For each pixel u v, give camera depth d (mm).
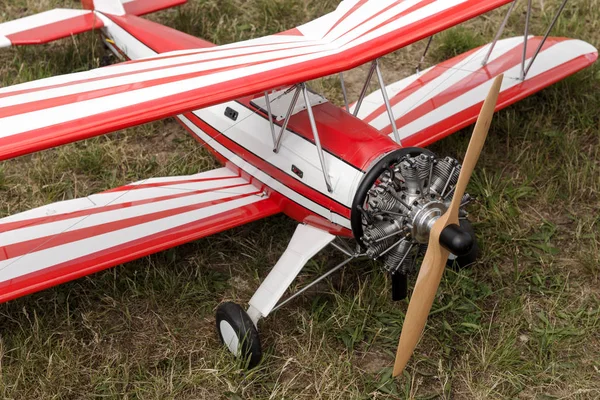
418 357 4074
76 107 3369
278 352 4145
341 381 3918
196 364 4086
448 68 5594
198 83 3572
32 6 7164
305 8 7094
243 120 4590
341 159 4012
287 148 4285
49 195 5160
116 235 4223
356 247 4504
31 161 5523
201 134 5078
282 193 4422
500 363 3975
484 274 4578
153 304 4430
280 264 4082
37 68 6344
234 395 3875
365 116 5180
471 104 5195
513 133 5621
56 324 4305
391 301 4387
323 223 4188
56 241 4156
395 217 3799
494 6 4145
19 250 4086
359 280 4438
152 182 4742
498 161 5465
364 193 3857
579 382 3881
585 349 4090
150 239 4203
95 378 3955
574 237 4832
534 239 4805
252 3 7277
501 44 5781
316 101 4410
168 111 3398
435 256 3627
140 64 3963
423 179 3754
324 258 4730
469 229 4141
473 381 3943
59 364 4000
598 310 4254
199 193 4633
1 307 4383
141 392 3912
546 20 6836
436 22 4043
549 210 5062
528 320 4273
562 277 4543
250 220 4449
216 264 4750
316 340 4156
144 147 5730
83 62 6535
